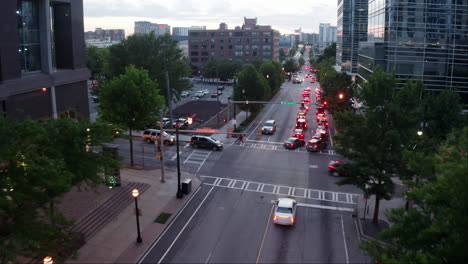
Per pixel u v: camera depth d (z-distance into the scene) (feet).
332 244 73.82
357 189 103.60
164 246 72.95
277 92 336.29
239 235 77.41
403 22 153.07
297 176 114.32
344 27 313.12
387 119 76.59
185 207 91.40
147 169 118.32
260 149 146.41
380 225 80.43
